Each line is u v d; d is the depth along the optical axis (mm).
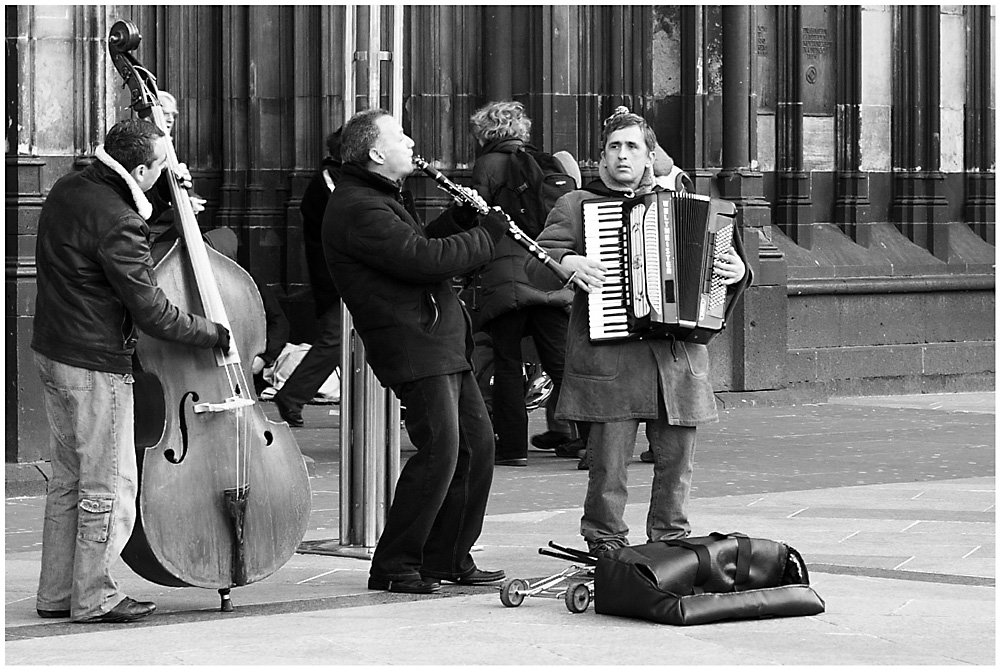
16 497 16719
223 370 10836
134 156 10484
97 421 10438
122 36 11695
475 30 25781
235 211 25953
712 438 21625
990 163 30672
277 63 25969
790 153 28047
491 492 16875
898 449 20594
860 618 10633
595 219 11758
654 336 11789
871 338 28531
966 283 29703
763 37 27812
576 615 10742
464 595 11633
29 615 10875
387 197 11547
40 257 10547
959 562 12883
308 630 10250
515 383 18906
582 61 25359
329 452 19750
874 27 29266
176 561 10609
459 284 23516
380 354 11586
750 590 10688
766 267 26047
